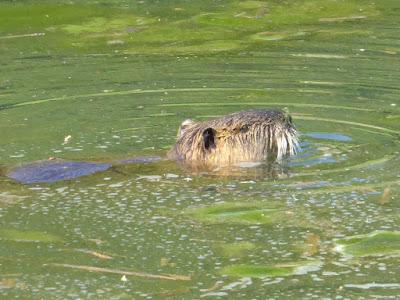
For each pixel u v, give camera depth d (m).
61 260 14.41
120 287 13.45
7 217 16.28
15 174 19.08
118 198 17.52
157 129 24.23
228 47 35.41
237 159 20.66
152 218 16.33
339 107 26.27
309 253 14.74
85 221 16.12
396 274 13.89
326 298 13.05
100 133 23.81
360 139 22.66
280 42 36.03
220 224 16.03
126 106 26.92
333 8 43.41
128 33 38.44
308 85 29.08
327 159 20.67
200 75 30.94
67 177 18.86
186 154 20.88
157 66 32.53
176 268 14.15
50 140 22.98
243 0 46.16
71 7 44.09
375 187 18.08
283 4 44.78
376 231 15.55
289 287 13.49
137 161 20.45
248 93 28.25
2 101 27.62
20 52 35.19
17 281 13.60
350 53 33.62
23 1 44.91
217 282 13.65
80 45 36.34
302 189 18.12
